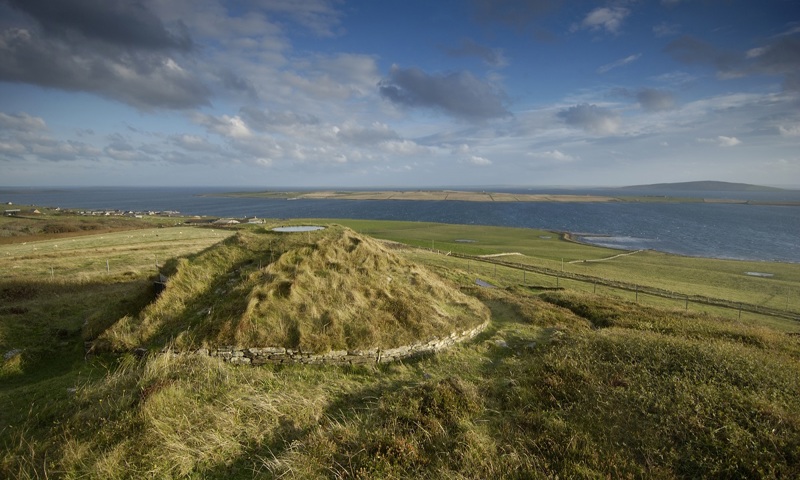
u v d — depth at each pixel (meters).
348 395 11.30
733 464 7.56
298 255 18.16
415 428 9.16
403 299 17.36
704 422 8.93
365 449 8.23
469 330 17.52
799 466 7.45
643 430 8.84
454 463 7.92
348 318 14.95
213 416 9.06
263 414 9.50
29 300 20.12
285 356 13.13
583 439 8.64
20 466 7.54
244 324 13.45
